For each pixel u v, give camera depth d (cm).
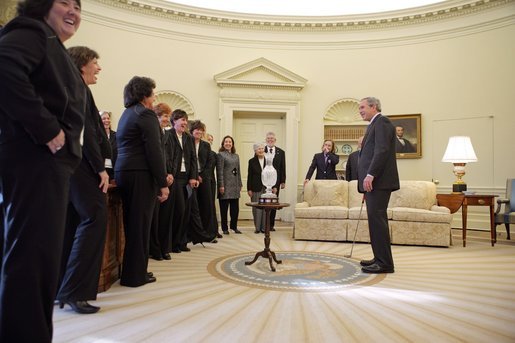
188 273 314
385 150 320
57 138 130
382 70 749
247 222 727
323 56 775
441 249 451
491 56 666
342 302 239
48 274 131
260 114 786
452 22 700
